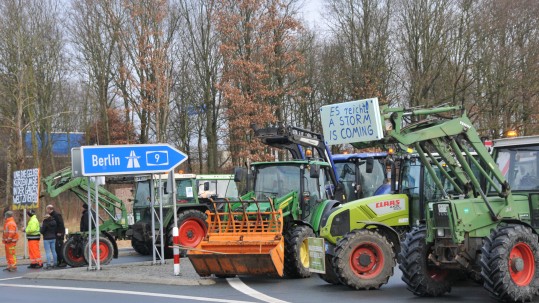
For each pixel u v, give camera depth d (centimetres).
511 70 3681
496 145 1188
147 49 4078
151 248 2352
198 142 4753
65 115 4459
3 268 2227
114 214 2222
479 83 3806
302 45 4250
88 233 1936
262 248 1415
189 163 4806
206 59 4400
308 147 2073
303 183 1617
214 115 4431
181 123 4709
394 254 1298
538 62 3644
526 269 1062
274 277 1540
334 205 1647
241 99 3759
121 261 2184
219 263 1437
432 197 1404
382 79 4141
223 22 3869
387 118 1080
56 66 4225
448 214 1086
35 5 3912
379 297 1179
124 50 4194
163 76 4138
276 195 1622
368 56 4128
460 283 1325
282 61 3972
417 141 1103
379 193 1861
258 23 3850
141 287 1432
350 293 1240
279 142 2052
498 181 1122
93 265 1930
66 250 2055
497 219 1102
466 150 1138
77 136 4775
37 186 2403
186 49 4500
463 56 3850
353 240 1271
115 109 4275
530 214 1129
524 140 1149
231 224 1480
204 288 1379
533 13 3644
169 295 1280
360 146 1137
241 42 3897
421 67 3922
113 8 4231
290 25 3872
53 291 1433
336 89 4441
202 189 2450
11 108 3722
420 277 1145
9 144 3716
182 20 4456
